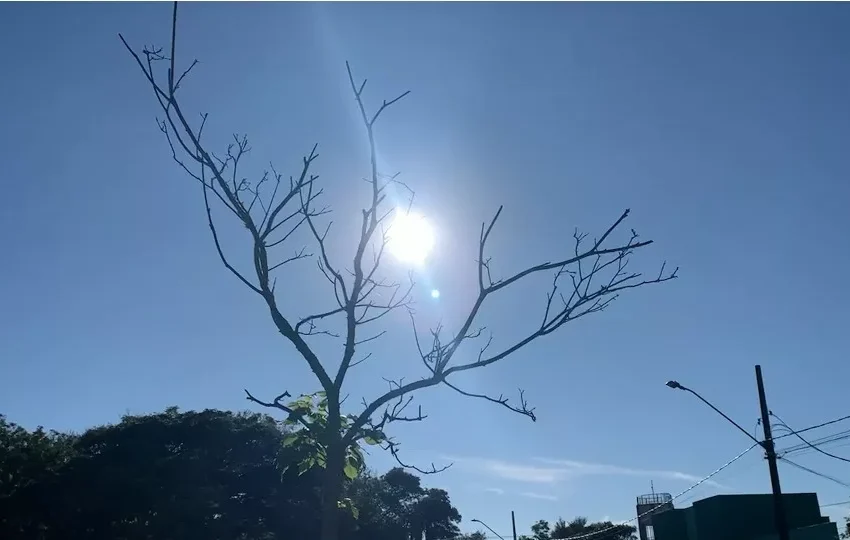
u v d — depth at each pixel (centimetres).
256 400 616
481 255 582
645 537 5103
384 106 625
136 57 600
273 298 599
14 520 3616
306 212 607
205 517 3738
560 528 7769
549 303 573
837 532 3688
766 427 2303
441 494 7156
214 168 597
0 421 3988
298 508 4006
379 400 592
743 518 4106
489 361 581
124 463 3947
